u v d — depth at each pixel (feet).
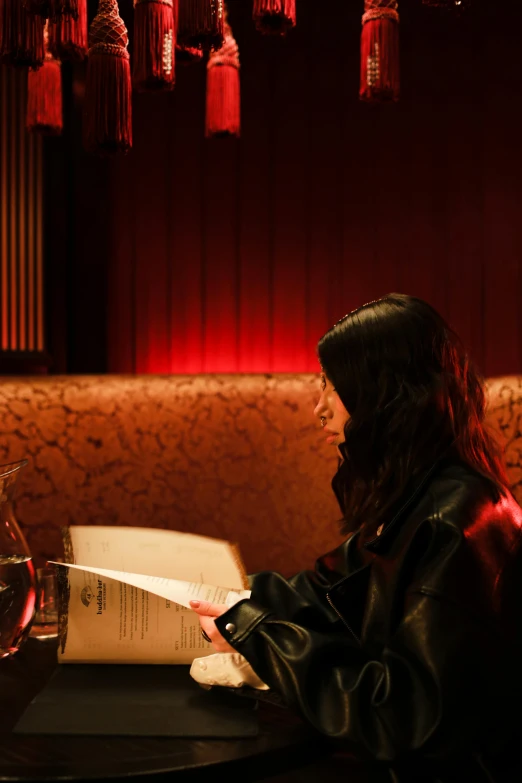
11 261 8.92
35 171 9.00
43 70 5.32
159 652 3.86
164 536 4.27
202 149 9.55
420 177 9.48
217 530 7.64
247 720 3.25
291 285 9.61
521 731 3.12
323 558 4.58
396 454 3.43
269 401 7.70
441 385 3.47
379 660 3.20
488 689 2.93
